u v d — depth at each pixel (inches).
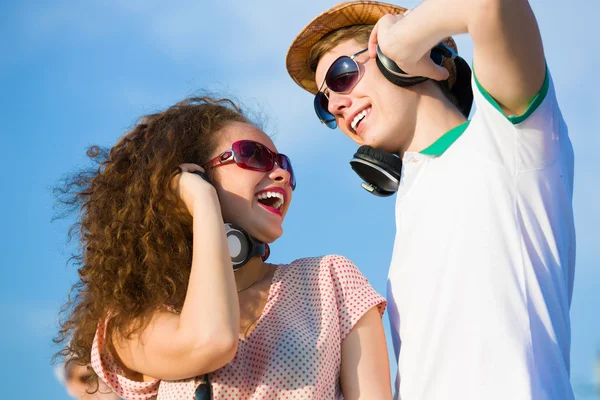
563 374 94.8
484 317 96.0
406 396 100.6
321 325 107.7
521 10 94.3
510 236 98.7
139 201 114.7
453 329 97.9
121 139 124.3
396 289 109.0
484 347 94.7
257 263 116.2
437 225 105.0
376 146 121.6
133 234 113.3
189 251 113.2
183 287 110.7
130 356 107.7
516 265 97.3
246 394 102.2
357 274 114.7
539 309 96.3
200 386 100.8
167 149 116.3
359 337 108.7
